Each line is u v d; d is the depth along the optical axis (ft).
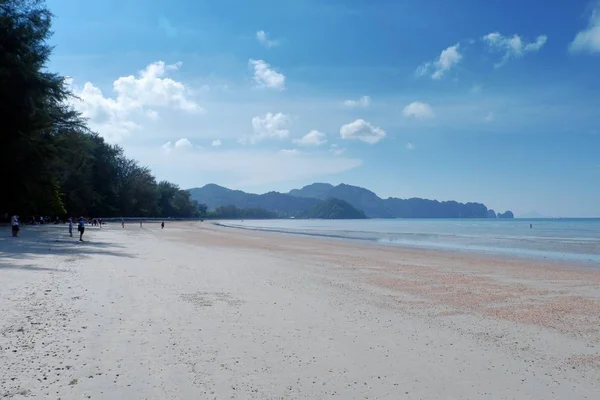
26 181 157.58
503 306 41.88
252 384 20.57
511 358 25.98
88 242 109.09
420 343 28.43
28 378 19.71
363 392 20.22
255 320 32.58
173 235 178.60
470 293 48.98
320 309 37.50
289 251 106.32
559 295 48.47
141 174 463.01
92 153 338.75
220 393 19.40
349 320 33.91
